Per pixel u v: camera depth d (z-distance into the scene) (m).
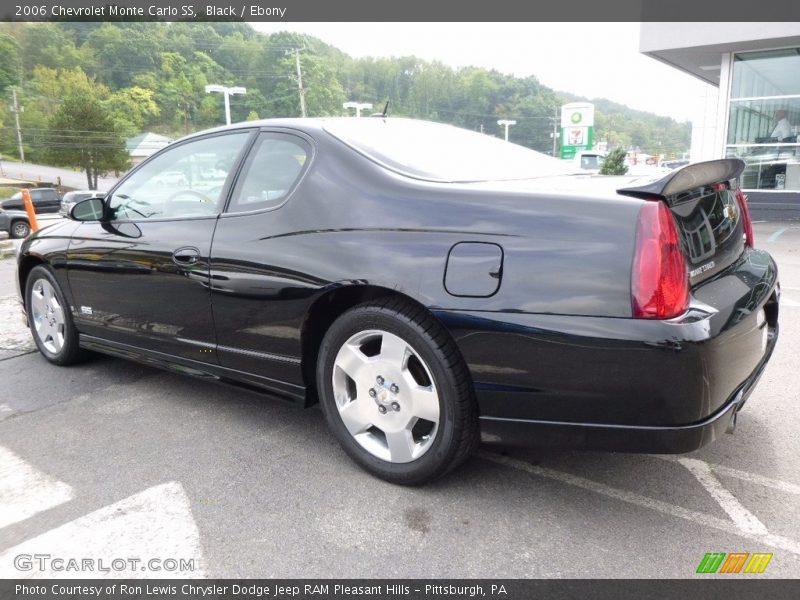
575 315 2.04
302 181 2.75
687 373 1.95
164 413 3.41
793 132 14.12
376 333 2.48
